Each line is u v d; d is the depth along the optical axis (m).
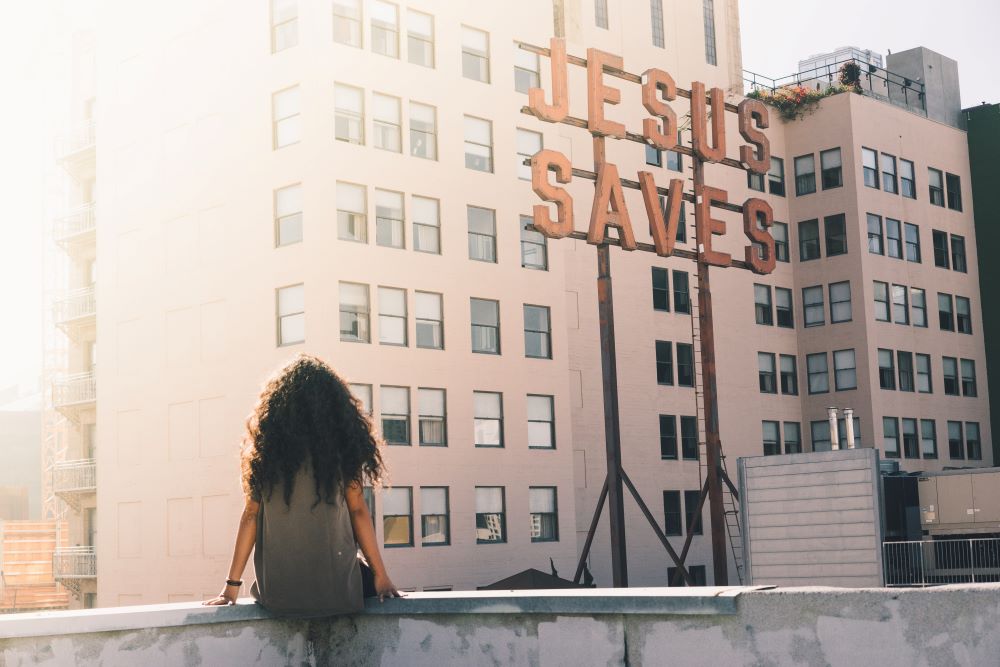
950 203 67.56
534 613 5.01
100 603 45.84
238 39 42.66
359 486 5.57
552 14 49.34
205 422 42.50
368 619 5.52
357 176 40.56
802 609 4.34
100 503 46.38
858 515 32.84
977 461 65.81
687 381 53.88
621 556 33.38
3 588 59.69
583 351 49.47
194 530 42.38
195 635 5.14
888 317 61.22
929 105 68.94
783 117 62.75
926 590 4.06
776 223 61.62
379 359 40.19
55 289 62.34
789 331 61.09
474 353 43.34
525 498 44.12
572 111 50.34
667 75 38.81
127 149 47.25
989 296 68.25
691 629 4.60
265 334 40.38
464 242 43.69
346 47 40.94
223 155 42.81
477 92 45.12
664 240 37.19
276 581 5.31
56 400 51.38
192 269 43.62
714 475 35.88
